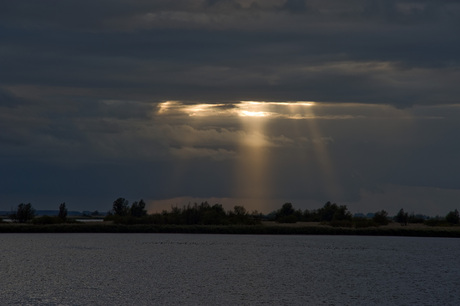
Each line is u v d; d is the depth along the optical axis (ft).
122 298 248.93
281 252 487.20
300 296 259.60
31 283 289.53
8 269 347.77
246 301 245.45
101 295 255.70
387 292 273.13
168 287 280.31
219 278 315.78
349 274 341.62
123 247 516.32
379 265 394.32
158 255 444.55
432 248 552.41
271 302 244.01
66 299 245.04
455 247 567.18
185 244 562.66
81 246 523.70
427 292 273.54
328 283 301.43
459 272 357.41
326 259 433.07
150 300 244.63
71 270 345.72
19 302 238.07
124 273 333.01
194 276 322.75
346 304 241.76
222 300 246.88
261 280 310.04
